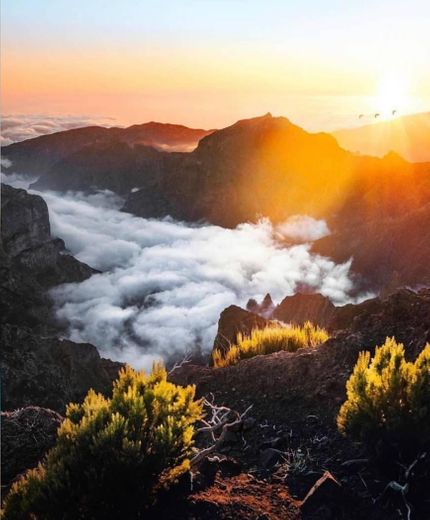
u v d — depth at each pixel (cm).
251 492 500
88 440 454
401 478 491
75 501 422
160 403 517
